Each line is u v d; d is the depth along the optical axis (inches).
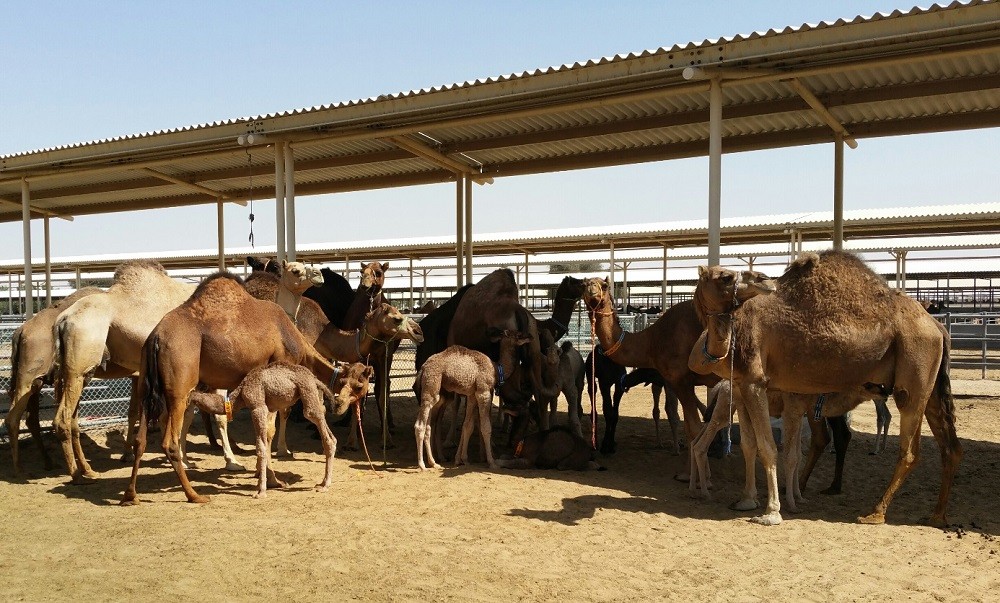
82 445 377.1
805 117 489.1
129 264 330.0
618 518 262.7
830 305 260.1
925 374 256.5
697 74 357.7
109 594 183.8
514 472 336.8
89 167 573.9
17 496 286.0
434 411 356.8
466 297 399.5
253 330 297.9
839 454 309.0
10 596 181.6
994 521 266.1
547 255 1370.6
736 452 389.1
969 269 1305.4
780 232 895.7
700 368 265.1
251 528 241.9
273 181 692.7
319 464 350.6
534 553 220.5
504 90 406.6
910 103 453.4
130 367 323.9
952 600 189.9
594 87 395.2
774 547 232.1
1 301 1519.4
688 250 1245.1
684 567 211.2
